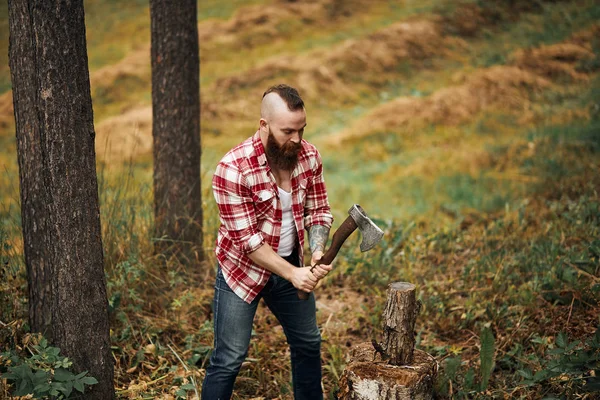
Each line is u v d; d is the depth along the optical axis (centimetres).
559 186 620
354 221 241
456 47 1609
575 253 427
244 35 1805
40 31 249
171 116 435
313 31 1842
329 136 1215
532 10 1745
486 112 1149
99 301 278
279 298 275
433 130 1123
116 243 403
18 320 322
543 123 967
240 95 1443
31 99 304
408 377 250
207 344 368
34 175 307
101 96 1525
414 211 689
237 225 253
